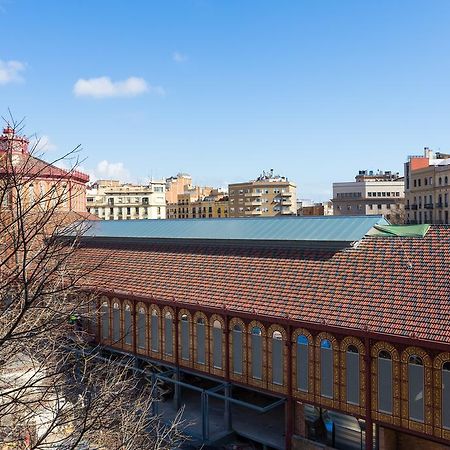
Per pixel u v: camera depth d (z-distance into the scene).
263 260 31.00
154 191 140.25
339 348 23.69
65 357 19.55
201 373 29.44
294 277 28.27
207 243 35.38
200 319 29.45
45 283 11.82
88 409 12.77
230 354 28.02
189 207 165.38
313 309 25.22
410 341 21.22
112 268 37.09
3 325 12.96
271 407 25.84
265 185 144.62
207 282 31.09
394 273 25.44
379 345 22.41
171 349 31.02
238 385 27.67
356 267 27.00
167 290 31.83
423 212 93.19
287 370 25.48
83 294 20.19
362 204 126.81
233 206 150.00
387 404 22.20
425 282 24.05
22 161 13.55
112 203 138.12
